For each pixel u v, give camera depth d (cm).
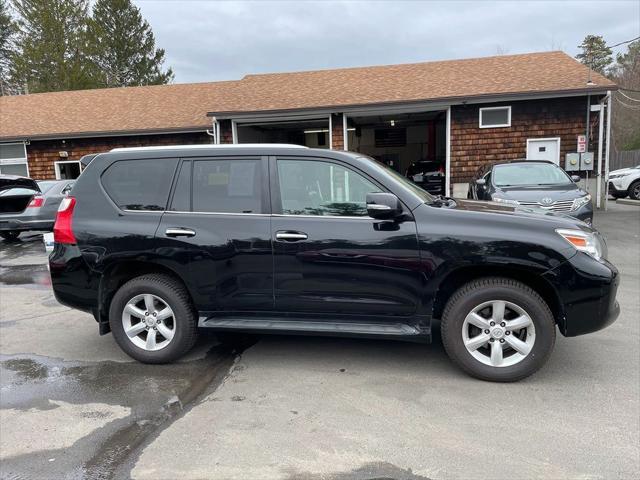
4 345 459
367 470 255
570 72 1416
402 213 357
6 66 4000
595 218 1220
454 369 384
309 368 392
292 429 298
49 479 253
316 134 2333
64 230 404
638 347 419
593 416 308
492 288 349
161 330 403
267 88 1633
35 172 1748
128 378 379
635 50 3641
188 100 1872
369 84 1562
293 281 371
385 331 364
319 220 367
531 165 983
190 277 384
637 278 658
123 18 3809
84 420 313
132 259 391
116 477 253
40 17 3425
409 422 304
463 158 1421
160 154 401
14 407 333
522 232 344
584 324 343
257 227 374
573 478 246
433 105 1370
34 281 742
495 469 254
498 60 1627
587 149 1362
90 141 1714
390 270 356
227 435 292
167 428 302
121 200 401
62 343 462
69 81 3412
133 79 3872
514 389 347
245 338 466
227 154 390
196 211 388
